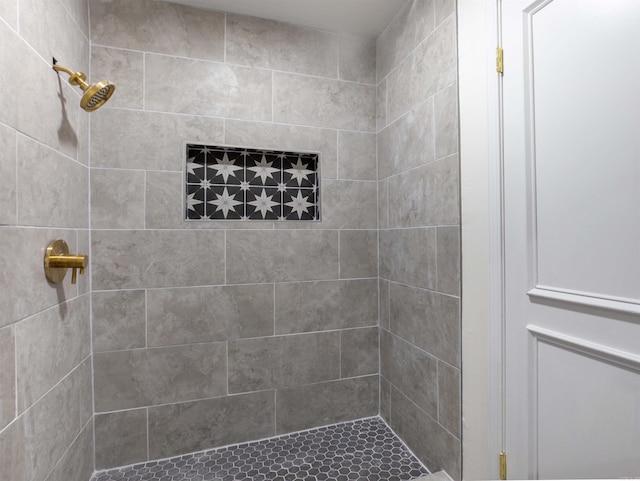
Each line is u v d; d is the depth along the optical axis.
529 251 0.99
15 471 0.84
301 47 1.69
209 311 1.55
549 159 0.94
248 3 1.53
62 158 1.14
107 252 1.42
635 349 0.75
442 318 1.32
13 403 0.83
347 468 1.41
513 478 1.05
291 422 1.67
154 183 1.48
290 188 1.75
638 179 0.74
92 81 1.41
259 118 1.62
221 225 1.57
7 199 0.81
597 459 0.83
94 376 1.41
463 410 1.22
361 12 1.60
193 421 1.53
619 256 0.77
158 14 1.49
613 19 0.78
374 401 1.81
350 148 1.77
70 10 1.21
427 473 1.38
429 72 1.38
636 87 0.74
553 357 0.93
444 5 1.29
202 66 1.54
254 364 1.62
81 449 1.28
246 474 1.38
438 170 1.33
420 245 1.45
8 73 0.82
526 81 0.99
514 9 1.02
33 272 0.94
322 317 1.72
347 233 1.76
